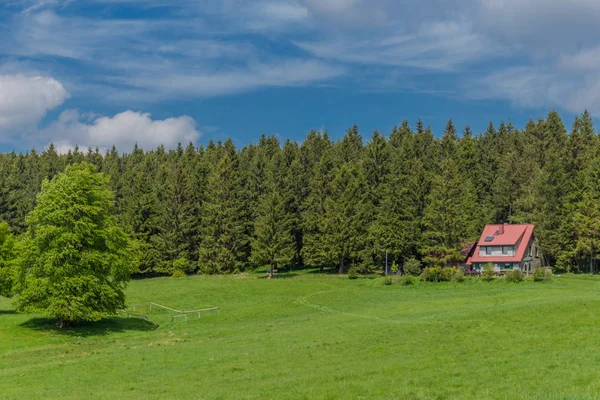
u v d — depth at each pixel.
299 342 39.31
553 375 23.64
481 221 113.44
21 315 57.19
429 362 29.06
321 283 90.44
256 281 94.31
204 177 133.25
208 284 89.69
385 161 121.75
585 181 100.75
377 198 116.88
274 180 126.19
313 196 116.75
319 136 172.62
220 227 113.56
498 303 54.59
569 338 33.12
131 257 56.28
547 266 105.38
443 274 85.38
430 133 169.25
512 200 120.31
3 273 59.09
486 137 166.25
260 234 106.25
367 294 75.50
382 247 102.38
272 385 25.77
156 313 64.31
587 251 92.06
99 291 51.62
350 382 25.16
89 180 54.09
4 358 37.94
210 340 43.88
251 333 46.75
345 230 104.75
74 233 50.97
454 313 48.31
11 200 120.62
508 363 27.25
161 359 35.44
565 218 97.94
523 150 136.75
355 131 181.88
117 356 37.09
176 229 116.31
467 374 25.23
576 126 144.12
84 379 30.12
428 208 98.06
